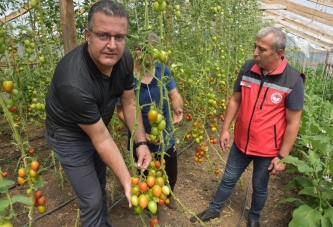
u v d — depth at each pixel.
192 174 3.75
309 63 8.84
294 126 2.36
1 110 4.25
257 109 2.45
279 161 2.40
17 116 3.82
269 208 3.26
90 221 2.09
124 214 3.02
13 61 3.31
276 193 3.50
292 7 6.92
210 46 4.05
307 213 2.58
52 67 2.78
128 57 1.97
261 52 2.24
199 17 3.49
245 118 2.52
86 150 2.01
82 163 2.00
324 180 2.83
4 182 1.48
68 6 2.67
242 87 2.54
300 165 2.43
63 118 1.87
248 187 3.51
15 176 3.50
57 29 3.49
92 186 2.04
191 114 4.25
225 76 4.54
